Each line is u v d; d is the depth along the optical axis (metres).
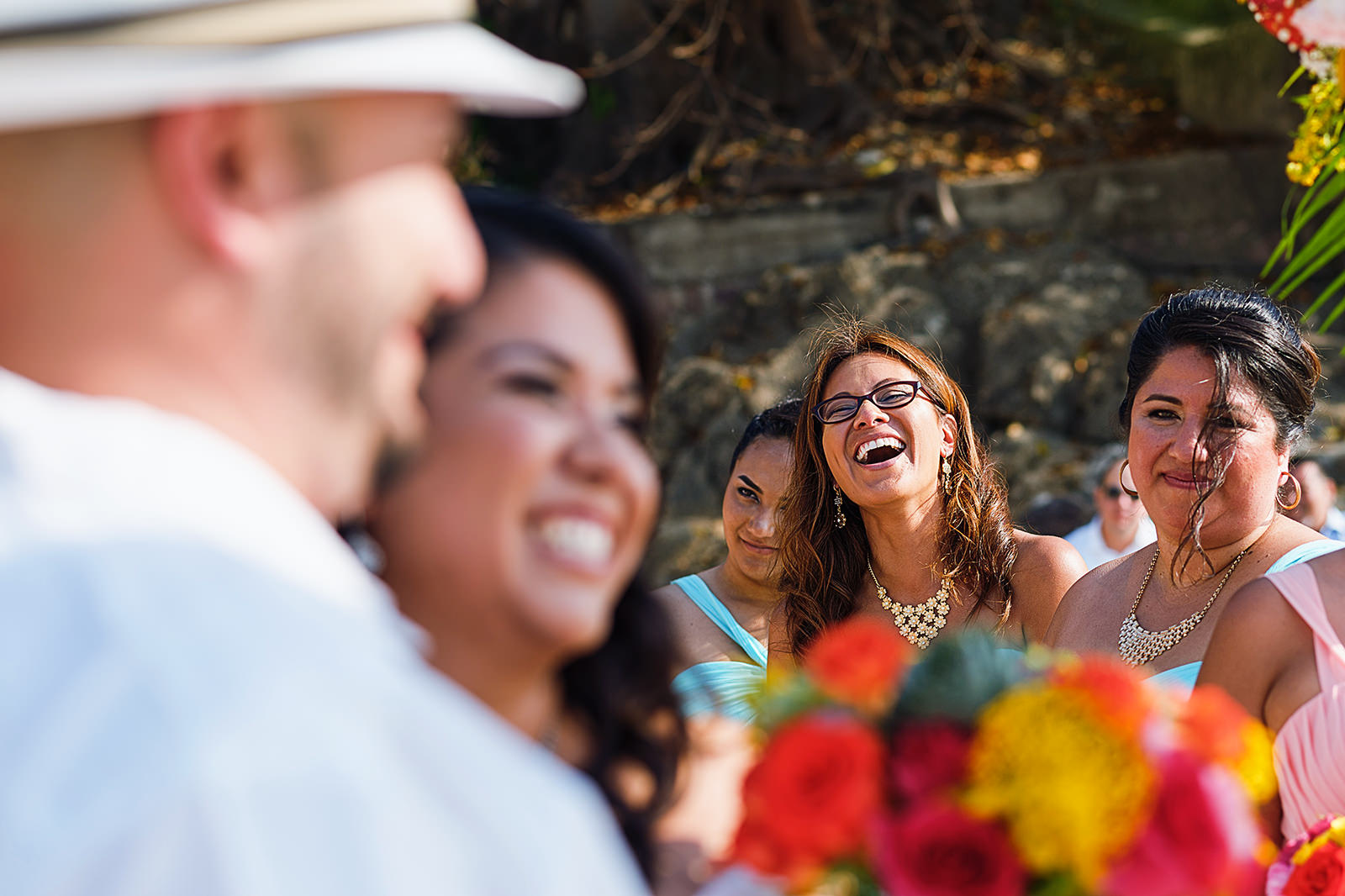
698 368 10.21
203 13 0.71
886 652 1.19
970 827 1.05
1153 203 11.10
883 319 10.33
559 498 1.02
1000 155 12.05
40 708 0.66
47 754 0.64
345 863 0.65
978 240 10.85
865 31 13.08
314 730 0.67
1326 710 1.99
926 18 13.78
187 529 0.72
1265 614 2.09
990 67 13.55
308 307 0.78
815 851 1.08
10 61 0.67
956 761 1.08
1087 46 13.63
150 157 0.74
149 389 0.76
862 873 1.12
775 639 3.11
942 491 2.90
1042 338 9.91
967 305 10.41
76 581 0.69
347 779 0.66
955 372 10.13
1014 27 14.03
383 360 0.84
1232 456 2.34
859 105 12.66
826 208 11.43
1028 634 2.87
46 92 0.67
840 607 2.96
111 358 0.76
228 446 0.77
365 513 1.03
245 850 0.63
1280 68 10.97
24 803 0.63
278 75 0.73
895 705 1.16
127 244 0.74
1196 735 1.12
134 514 0.72
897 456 2.81
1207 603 2.43
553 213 1.12
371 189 0.80
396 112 0.81
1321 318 9.84
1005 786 1.05
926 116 12.80
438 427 1.02
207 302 0.76
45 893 0.61
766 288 10.95
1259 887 1.82
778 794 1.08
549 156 12.97
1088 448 9.39
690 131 12.78
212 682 0.66
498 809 0.72
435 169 0.86
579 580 1.03
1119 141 12.00
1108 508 4.52
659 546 8.98
